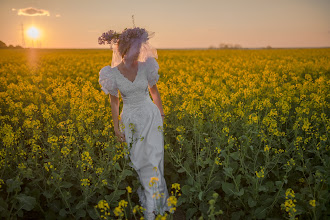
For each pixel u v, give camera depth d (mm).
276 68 13516
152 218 2957
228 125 4750
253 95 6008
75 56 28078
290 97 5617
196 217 3088
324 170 3256
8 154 3578
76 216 2908
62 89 6695
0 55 32469
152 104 3248
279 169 3750
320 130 4391
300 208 2760
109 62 19000
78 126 4215
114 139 3582
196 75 12016
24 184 3676
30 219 3059
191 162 3709
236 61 18344
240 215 2938
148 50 3092
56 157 3391
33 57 27219
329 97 5938
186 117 4633
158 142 3207
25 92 7535
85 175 3182
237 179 3035
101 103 5863
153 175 3115
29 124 3920
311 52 31750
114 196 3053
